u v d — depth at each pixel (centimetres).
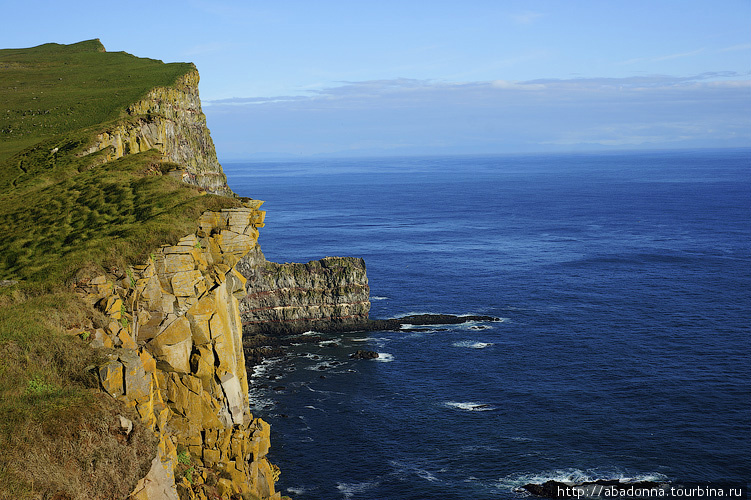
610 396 7838
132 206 4119
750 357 9088
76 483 2056
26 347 2488
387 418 7438
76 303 2877
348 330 11050
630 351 9475
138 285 3198
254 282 10912
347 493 5878
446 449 6650
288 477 6159
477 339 10325
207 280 3406
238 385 3447
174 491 2456
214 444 3272
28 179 6309
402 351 9888
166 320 3198
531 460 6356
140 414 2500
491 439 6825
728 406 7450
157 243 3338
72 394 2336
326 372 9062
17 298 2981
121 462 2214
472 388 8269
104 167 5538
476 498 5747
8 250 3909
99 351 2592
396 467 6322
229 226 3691
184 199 4025
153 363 3033
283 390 8394
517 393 8038
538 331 10650
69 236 3894
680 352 9369
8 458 2008
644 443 6619
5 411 2177
